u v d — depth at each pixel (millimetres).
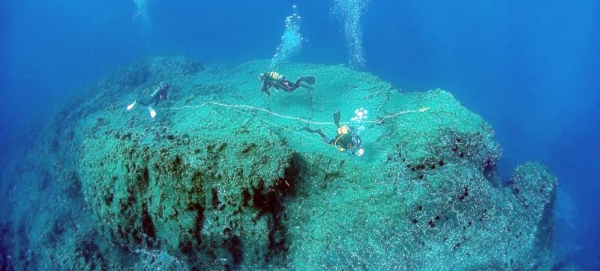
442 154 5324
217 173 4535
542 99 20172
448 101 6195
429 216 4855
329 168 5172
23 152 14312
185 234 5020
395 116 6301
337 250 4809
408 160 5262
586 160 14148
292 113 7246
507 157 14719
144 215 5484
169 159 4613
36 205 10188
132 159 5129
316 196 5145
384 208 4902
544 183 6379
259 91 8750
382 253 4742
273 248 5000
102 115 9438
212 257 5312
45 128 14125
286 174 4812
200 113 6930
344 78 8625
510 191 6188
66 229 8664
